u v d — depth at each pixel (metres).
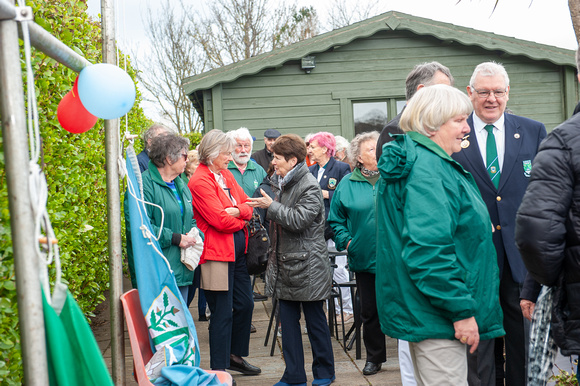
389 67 11.16
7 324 2.24
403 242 2.41
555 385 3.25
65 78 3.44
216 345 4.27
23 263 1.48
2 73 1.46
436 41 11.16
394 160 2.48
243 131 6.76
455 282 2.33
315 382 4.25
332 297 5.49
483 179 3.50
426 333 2.41
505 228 3.45
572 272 2.36
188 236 3.93
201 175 4.35
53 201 3.06
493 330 2.50
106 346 5.52
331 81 11.12
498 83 3.45
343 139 7.68
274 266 4.22
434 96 2.58
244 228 4.50
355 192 4.59
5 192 2.19
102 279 6.03
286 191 4.20
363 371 4.58
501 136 3.58
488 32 10.84
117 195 2.75
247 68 10.77
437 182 2.42
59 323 1.58
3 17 1.46
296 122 11.09
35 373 1.49
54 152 3.44
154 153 3.94
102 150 5.61
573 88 11.14
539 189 2.38
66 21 3.76
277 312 5.65
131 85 2.13
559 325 2.41
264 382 4.49
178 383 2.77
